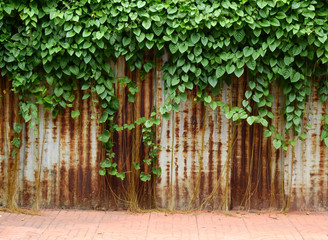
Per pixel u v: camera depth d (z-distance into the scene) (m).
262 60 5.58
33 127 5.88
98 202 5.95
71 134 5.90
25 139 5.89
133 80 5.84
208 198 5.90
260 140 5.90
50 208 5.93
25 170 5.91
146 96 5.86
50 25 5.50
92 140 5.90
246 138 5.90
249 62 5.53
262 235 5.09
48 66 5.61
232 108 5.72
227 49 5.56
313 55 5.57
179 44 5.51
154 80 5.85
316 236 5.08
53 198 5.93
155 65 5.80
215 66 5.62
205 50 5.58
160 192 5.91
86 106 5.88
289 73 5.55
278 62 5.59
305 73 5.64
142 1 5.43
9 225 5.31
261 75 5.67
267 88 5.71
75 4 5.44
